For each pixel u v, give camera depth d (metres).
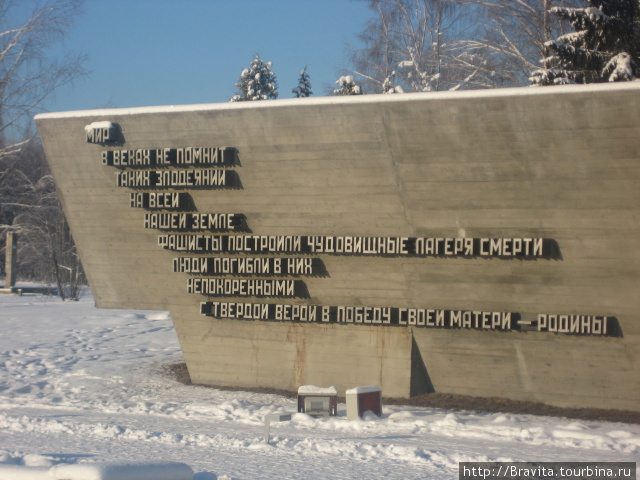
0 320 30.97
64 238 48.28
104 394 18.56
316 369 17.97
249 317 18.27
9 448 11.43
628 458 10.91
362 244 16.75
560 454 11.17
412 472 9.65
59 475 6.38
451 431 13.32
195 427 13.99
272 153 17.27
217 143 17.75
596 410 15.45
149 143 18.36
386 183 16.39
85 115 18.70
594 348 15.43
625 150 14.21
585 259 15.13
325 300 17.69
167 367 21.66
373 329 17.41
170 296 19.19
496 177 15.39
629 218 14.59
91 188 19.20
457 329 16.64
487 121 15.09
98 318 31.81
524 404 16.09
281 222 17.64
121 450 11.29
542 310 15.73
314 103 16.48
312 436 12.86
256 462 10.31
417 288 16.77
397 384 17.17
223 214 17.95
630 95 13.86
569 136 14.54
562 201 15.01
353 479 9.17
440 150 15.66
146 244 19.06
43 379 20.23
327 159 16.77
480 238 15.80
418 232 16.45
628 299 14.95
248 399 17.56
